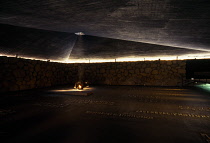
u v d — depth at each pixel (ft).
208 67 32.78
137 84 37.81
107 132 8.38
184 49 29.17
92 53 35.96
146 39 21.36
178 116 11.39
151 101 17.25
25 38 21.42
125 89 29.48
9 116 11.46
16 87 26.37
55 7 9.46
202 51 29.63
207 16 9.71
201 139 7.38
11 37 19.93
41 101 17.25
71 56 38.45
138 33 17.54
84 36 25.44
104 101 17.33
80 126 9.34
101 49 32.96
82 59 40.65
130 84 38.32
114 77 39.68
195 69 33.65
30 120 10.52
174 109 13.52
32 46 24.94
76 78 42.39
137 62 37.99
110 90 27.76
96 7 9.39
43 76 33.50
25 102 16.67
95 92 25.07
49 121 10.31
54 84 37.47
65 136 7.86
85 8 9.62
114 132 8.38
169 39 19.27
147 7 9.09
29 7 9.41
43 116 11.47
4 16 11.62
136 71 37.99
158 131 8.48
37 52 28.27
